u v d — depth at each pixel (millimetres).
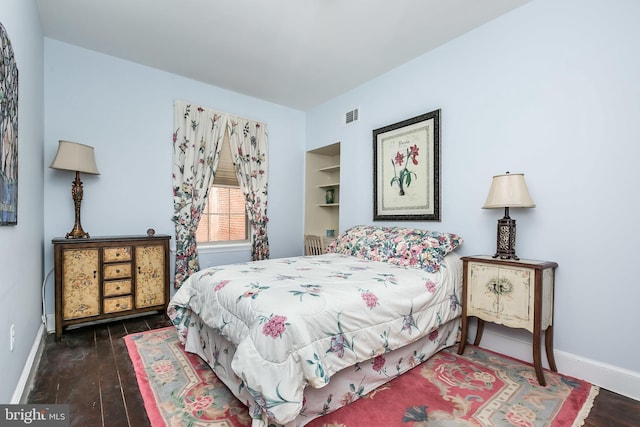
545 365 2062
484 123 2445
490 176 2406
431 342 2180
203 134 3521
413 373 1947
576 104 1979
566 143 2020
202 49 2850
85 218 2836
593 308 1897
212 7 2270
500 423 1468
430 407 1588
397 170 3098
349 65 3125
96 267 2600
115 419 1479
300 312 1403
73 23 2465
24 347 1757
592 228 1910
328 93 3840
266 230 4066
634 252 1764
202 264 3586
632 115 1776
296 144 4402
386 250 2613
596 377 1852
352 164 3688
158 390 1725
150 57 3000
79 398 1645
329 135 4047
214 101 3639
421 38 2650
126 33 2605
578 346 1949
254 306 1479
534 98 2166
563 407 1604
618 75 1825
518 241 2234
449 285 2240
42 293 2521
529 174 2188
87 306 2561
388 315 1746
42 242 2527
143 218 3158
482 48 2463
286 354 1287
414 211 2939
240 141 3826
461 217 2594
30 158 1985
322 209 4641
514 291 1934
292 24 2471
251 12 2324
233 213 3949
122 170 3037
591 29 1925
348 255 2959
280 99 4039
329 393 1532
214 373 1913
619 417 1532
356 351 1565
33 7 2104
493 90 2393
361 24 2463
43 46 2598
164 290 2957
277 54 2928
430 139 2803
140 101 3141
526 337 2168
